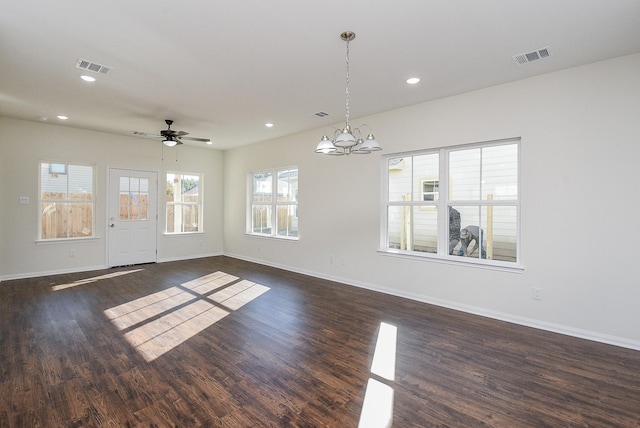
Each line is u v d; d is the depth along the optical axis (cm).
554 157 338
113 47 288
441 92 397
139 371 253
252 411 206
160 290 482
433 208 443
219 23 251
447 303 414
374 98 420
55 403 212
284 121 529
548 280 342
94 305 409
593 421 200
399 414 205
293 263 622
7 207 528
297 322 360
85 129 596
